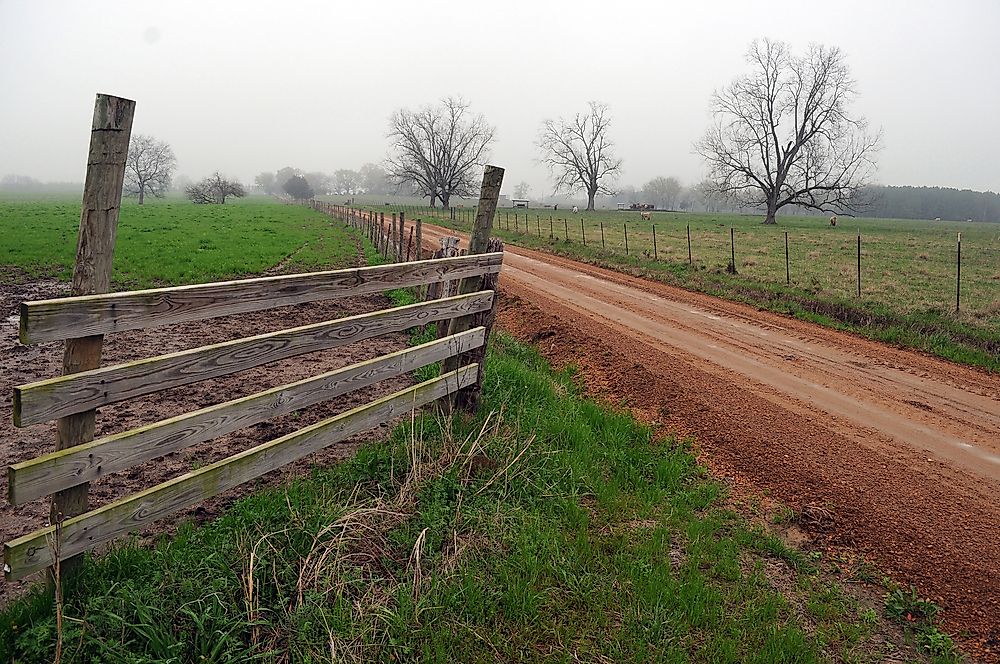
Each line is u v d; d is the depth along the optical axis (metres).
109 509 3.05
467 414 6.00
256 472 3.74
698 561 4.20
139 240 24.41
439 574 3.76
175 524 4.18
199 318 3.23
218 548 3.70
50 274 15.70
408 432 5.42
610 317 12.21
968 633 3.68
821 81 61.88
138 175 107.88
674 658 3.31
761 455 5.94
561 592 3.79
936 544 4.50
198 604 3.20
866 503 5.05
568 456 5.50
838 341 10.88
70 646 2.88
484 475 4.90
